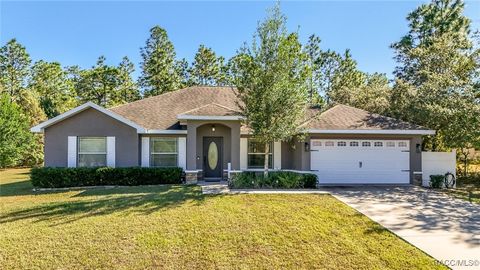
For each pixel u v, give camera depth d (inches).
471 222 354.3
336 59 1553.9
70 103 1845.5
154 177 620.7
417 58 904.9
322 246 275.9
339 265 239.8
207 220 343.9
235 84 580.7
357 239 293.6
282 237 296.0
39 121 1379.2
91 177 601.3
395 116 798.5
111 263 240.8
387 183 650.2
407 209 412.8
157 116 727.1
